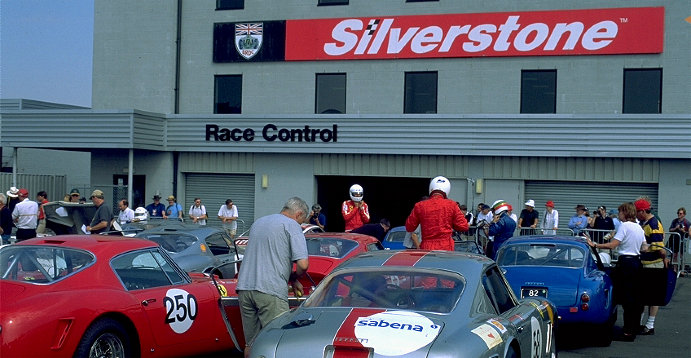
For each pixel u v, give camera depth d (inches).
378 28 968.3
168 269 329.1
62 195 1130.0
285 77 1007.6
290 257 301.1
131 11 1064.8
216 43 1032.2
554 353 315.6
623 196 871.7
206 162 1023.0
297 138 967.6
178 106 1047.6
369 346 207.8
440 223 394.9
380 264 257.3
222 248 569.9
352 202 631.2
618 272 448.8
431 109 954.7
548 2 908.0
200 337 332.2
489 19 926.4
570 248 437.7
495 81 927.0
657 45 869.8
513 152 885.2
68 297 275.4
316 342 212.8
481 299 243.3
